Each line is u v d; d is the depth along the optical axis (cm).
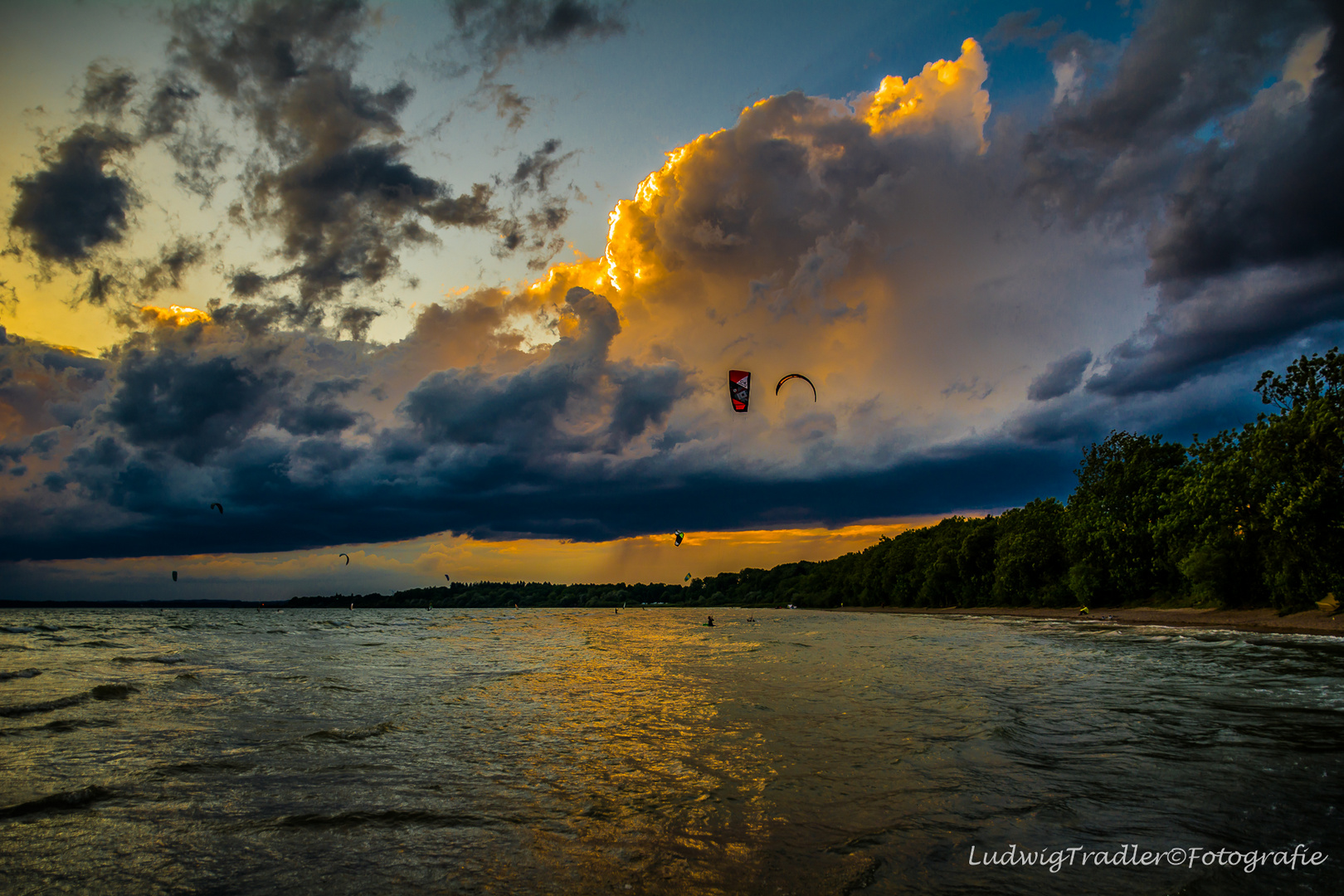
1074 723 1581
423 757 1370
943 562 9906
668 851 858
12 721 1803
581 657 3791
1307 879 739
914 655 3425
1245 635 3878
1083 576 6769
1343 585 4091
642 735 1560
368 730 1653
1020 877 760
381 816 1014
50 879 803
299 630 8056
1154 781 1114
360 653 4212
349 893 754
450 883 775
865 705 1909
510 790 1138
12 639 5834
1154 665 2655
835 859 820
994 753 1318
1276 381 4403
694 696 2167
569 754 1384
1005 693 2069
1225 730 1466
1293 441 4169
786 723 1666
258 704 2078
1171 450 6294
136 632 7250
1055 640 4125
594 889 752
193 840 921
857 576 13675
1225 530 4859
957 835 895
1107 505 6519
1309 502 4028
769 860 821
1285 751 1280
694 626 8450
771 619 11275
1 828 973
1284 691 1950
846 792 1087
